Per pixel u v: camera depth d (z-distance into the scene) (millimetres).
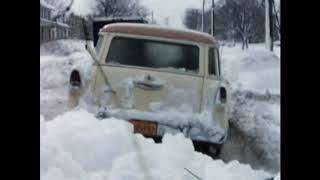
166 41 7066
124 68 6840
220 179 4184
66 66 15711
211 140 6590
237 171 4398
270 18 25781
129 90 6691
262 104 13656
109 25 7152
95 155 4160
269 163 7727
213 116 6707
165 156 4266
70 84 6738
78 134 4328
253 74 19875
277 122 11211
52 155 3822
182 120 6559
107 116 6543
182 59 7023
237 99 14289
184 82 6809
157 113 6586
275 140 9133
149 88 6707
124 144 4324
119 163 4023
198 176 4160
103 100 6656
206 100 6773
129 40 7039
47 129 4406
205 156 4641
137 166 3977
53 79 14391
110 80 6715
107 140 4293
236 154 8180
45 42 22094
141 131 6504
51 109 10344
